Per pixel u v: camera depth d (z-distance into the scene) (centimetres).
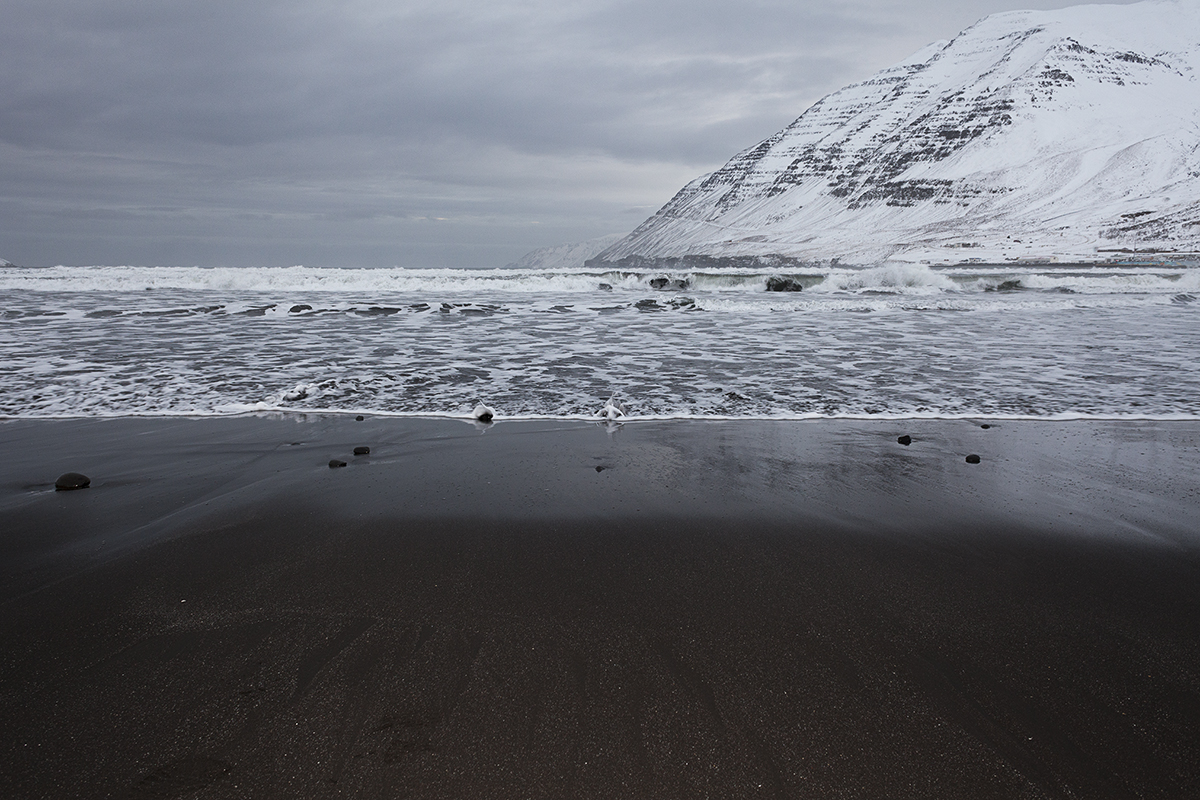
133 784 169
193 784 169
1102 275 2772
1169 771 177
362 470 432
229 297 1700
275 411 584
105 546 315
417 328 1125
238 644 232
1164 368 800
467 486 402
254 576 284
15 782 169
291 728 190
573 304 1602
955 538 331
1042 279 2622
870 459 462
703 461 455
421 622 247
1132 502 383
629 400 631
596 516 356
